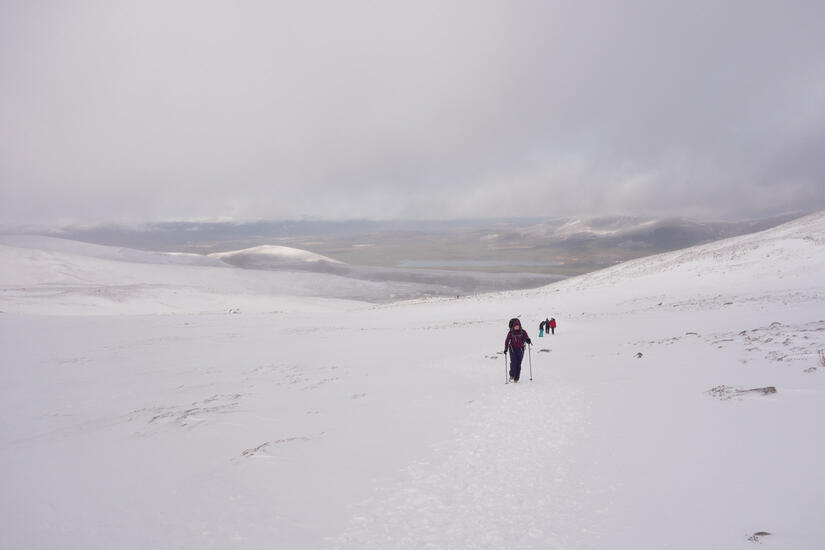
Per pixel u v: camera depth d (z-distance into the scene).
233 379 17.14
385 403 10.56
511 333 12.05
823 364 8.42
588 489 5.13
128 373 20.69
